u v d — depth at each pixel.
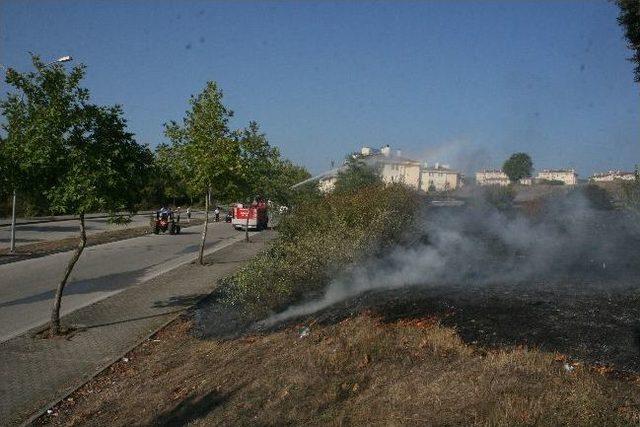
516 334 5.54
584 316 6.04
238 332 8.41
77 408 6.65
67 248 21.64
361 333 6.07
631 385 4.27
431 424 4.07
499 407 4.04
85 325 10.18
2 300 12.31
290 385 5.36
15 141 9.07
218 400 5.63
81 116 9.24
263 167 22.83
